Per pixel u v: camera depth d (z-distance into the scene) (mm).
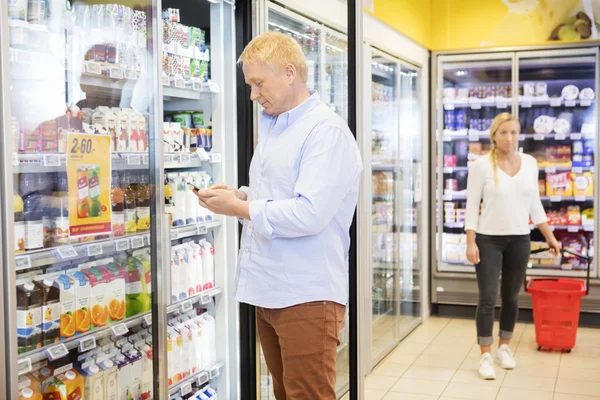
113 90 2732
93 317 2699
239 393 3682
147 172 2750
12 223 2152
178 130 3451
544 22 6422
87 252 2586
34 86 2383
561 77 6797
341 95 4184
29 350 2439
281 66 2598
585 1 6312
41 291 2477
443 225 6855
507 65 6707
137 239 2783
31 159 2354
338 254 2699
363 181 3572
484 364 4965
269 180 2670
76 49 2562
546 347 5688
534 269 6594
